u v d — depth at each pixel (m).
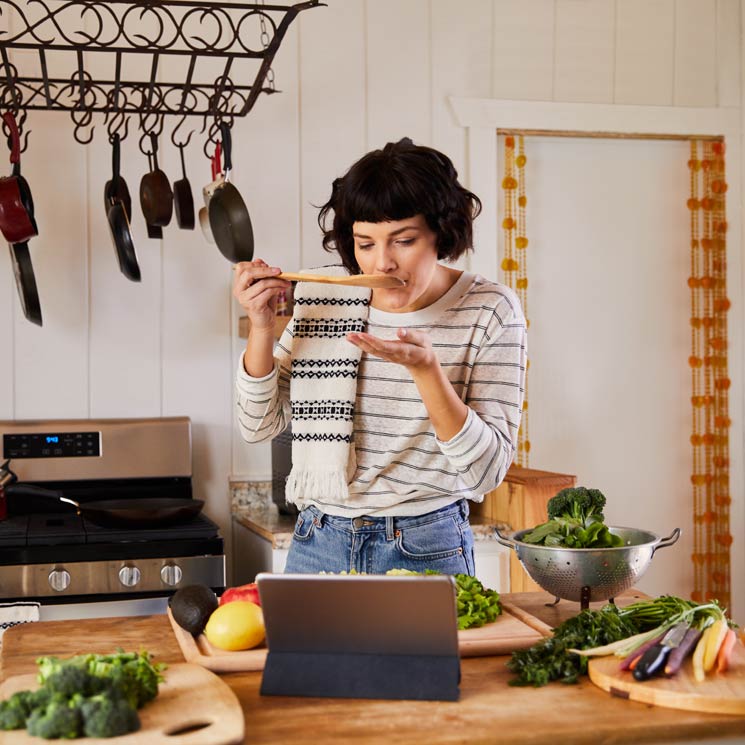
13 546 2.44
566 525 1.63
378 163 1.56
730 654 1.31
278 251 3.14
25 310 2.71
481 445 1.53
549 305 3.42
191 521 2.69
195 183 3.08
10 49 2.93
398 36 3.22
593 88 3.37
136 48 2.43
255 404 1.72
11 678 1.24
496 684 1.30
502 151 3.35
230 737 1.07
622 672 1.28
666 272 3.50
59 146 2.97
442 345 1.72
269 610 1.27
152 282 3.05
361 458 1.76
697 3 3.45
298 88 3.14
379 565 1.76
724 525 3.54
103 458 2.92
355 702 1.23
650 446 3.50
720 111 3.46
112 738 1.06
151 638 1.51
